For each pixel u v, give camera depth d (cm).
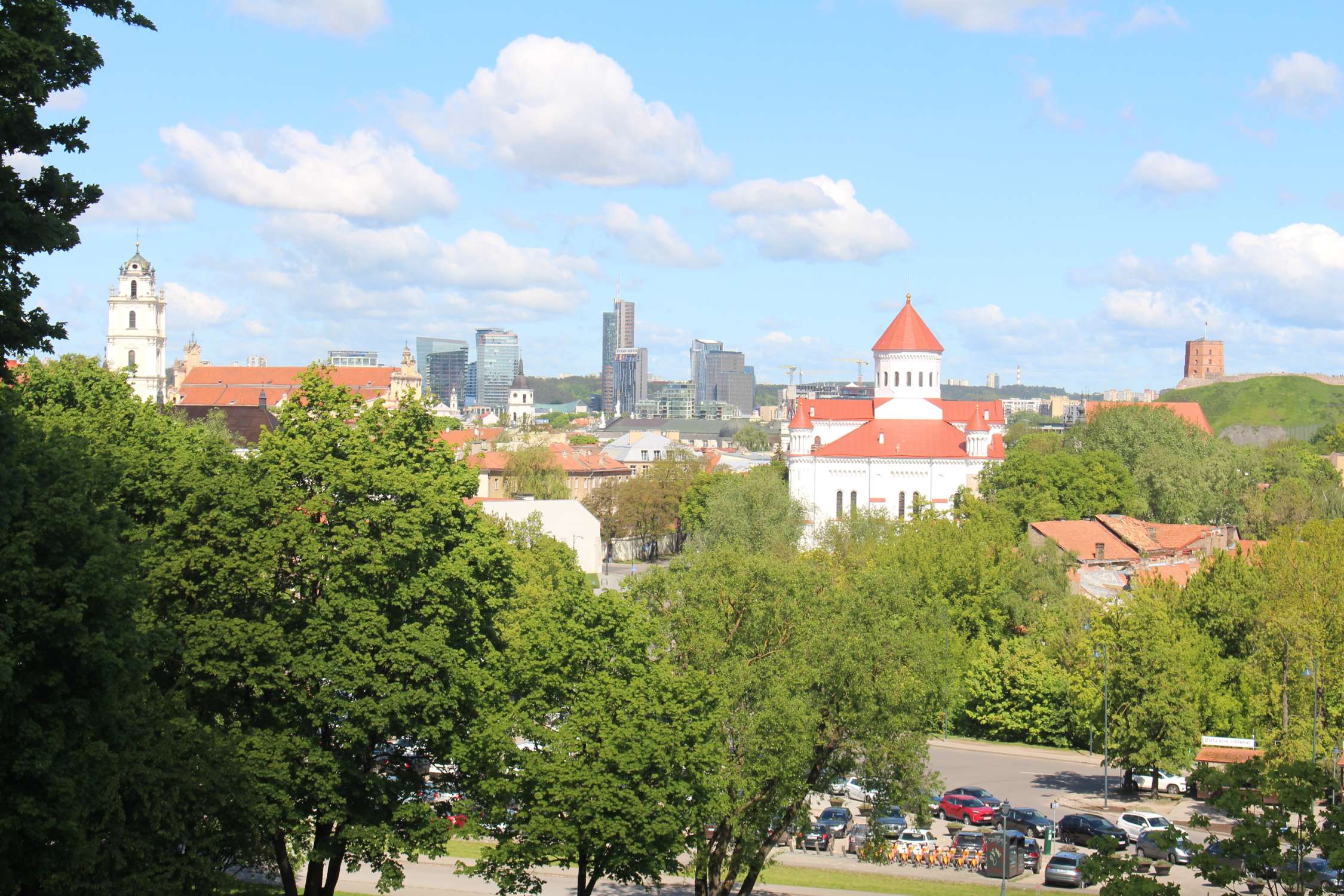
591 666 4994
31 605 3272
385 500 5041
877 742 5578
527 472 19000
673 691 4781
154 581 4597
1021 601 10956
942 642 9575
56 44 3391
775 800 5262
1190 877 6612
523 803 4803
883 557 11769
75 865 3281
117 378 7075
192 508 4791
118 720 3566
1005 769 9231
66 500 3425
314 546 4731
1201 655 9350
